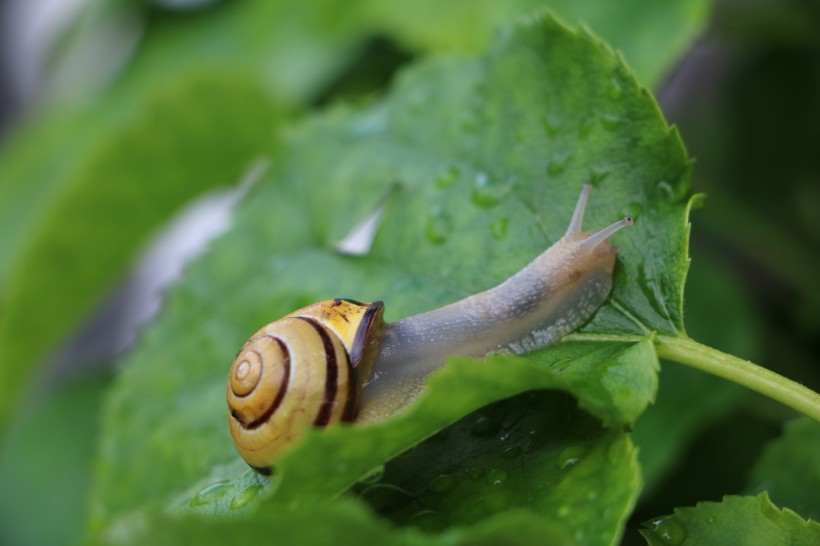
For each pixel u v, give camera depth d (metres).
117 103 0.33
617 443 0.18
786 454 0.20
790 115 0.28
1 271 0.33
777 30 0.28
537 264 0.21
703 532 0.19
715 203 0.28
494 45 0.22
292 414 0.20
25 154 0.35
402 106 0.24
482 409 0.20
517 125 0.22
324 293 0.23
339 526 0.16
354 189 0.24
